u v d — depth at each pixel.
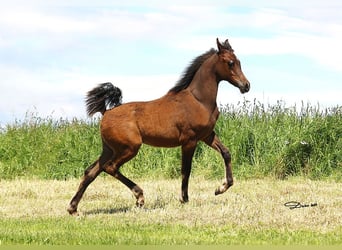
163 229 11.27
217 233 10.92
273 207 13.24
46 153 20.80
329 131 19.28
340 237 10.63
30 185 17.64
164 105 13.30
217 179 18.78
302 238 10.51
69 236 10.59
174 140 13.29
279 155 19.02
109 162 13.19
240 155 19.45
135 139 13.04
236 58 13.30
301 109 20.33
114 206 14.08
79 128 21.58
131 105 13.30
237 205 13.50
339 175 18.45
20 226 11.67
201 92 13.36
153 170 19.67
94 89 13.28
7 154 21.00
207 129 13.41
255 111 20.61
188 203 13.84
